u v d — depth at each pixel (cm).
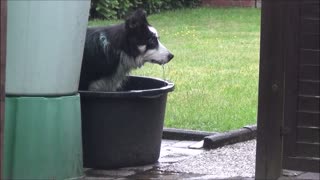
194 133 781
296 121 536
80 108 573
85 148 619
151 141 638
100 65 663
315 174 573
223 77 1184
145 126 625
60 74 530
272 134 538
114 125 611
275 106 534
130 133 618
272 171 543
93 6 1966
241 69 1281
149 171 627
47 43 519
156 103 629
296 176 563
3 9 456
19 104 521
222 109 906
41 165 527
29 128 523
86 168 629
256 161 547
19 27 511
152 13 2238
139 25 691
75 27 534
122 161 625
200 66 1310
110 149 618
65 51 530
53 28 519
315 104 528
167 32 1844
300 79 528
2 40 456
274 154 542
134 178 601
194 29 1923
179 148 737
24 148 523
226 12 2358
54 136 532
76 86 554
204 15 2255
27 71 519
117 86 685
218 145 735
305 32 521
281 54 527
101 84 669
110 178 600
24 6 508
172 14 2242
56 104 531
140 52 698
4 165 519
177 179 596
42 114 525
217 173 618
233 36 1809
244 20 2169
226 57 1444
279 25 522
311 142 535
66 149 542
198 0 2520
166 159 678
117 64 675
